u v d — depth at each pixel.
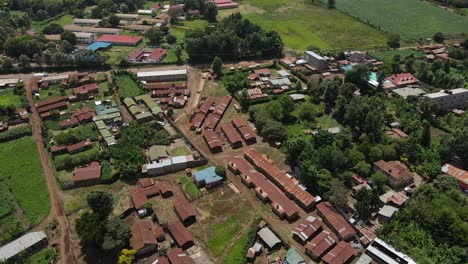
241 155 147.62
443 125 162.00
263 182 130.12
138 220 118.62
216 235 112.31
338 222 111.88
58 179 134.62
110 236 103.62
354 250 104.88
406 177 128.88
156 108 174.75
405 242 107.12
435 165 135.25
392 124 161.88
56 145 150.75
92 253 106.62
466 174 130.38
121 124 165.75
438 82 193.75
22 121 168.00
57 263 104.50
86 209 122.75
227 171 139.50
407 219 113.69
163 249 106.88
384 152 138.75
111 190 131.00
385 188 128.25
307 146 136.00
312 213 119.75
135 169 135.88
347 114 159.62
